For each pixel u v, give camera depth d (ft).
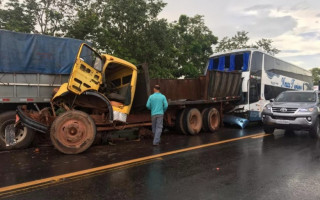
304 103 35.68
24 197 13.84
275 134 37.45
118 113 26.76
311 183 16.43
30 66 26.11
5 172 18.02
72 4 55.83
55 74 27.40
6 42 25.03
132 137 30.78
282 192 14.92
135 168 19.25
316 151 25.84
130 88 27.71
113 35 53.67
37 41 26.68
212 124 39.70
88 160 21.42
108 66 27.86
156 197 14.05
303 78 69.77
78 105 26.16
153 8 53.83
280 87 55.52
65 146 23.16
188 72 69.67
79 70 24.11
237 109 45.73
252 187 15.66
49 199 13.61
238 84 44.96
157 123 28.22
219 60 49.62
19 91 25.29
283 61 58.39
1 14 51.26
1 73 24.44
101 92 27.17
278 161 21.76
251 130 42.24
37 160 21.30
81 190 14.88
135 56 54.29
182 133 36.73
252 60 46.01
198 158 22.39
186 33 78.23
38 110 26.21
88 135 23.97
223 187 15.62
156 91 28.66
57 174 17.63
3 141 24.91
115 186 15.57
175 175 17.74
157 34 54.29
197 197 14.11
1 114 25.11
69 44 28.58
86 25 51.34
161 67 58.65
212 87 39.52
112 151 24.91
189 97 39.01
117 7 50.98
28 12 53.11
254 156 23.44
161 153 24.13
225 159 22.18
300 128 33.83
